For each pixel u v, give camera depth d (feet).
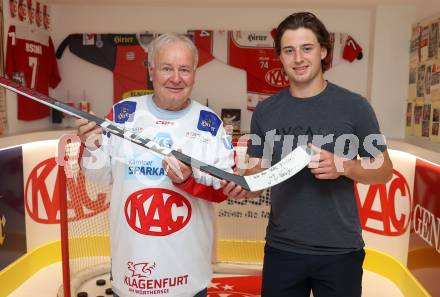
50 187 10.66
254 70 13.15
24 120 11.78
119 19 13.26
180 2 12.53
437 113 10.01
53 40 13.39
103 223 8.66
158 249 5.01
